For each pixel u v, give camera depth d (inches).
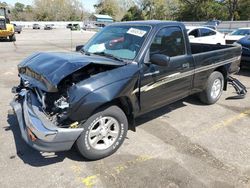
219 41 527.8
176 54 183.0
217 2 1942.7
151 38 163.2
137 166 141.6
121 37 173.2
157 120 199.9
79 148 138.6
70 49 657.0
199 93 228.7
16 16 4138.8
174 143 166.4
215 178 132.9
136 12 2662.4
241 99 253.6
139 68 153.7
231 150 159.3
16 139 165.8
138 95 156.4
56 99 134.6
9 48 658.8
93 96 130.5
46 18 4151.1
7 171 135.3
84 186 126.0
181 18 2105.1
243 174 136.6
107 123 145.2
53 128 124.4
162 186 126.6
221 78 235.8
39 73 134.0
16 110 155.6
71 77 132.5
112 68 145.2
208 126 191.9
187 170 138.9
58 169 137.7
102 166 141.1
